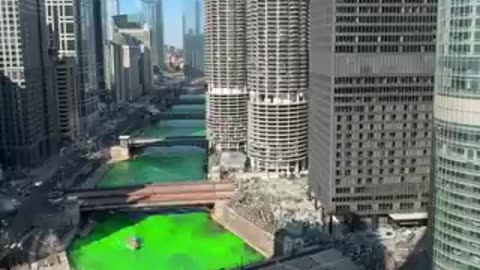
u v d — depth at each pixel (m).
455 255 181.12
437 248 188.88
